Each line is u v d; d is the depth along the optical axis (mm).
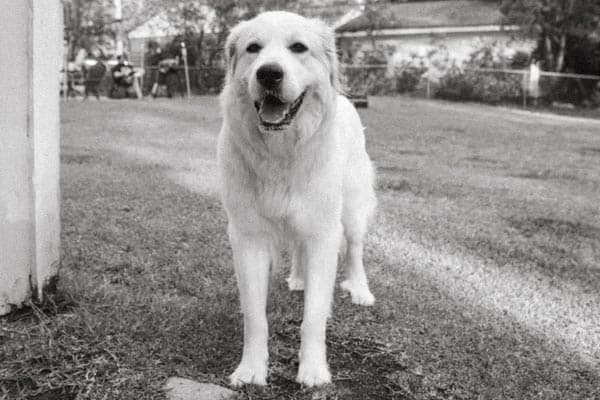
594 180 5066
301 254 2033
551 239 3156
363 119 9336
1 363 1879
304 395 1871
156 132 6953
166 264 2600
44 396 1783
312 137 1918
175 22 15609
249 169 1913
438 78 15609
